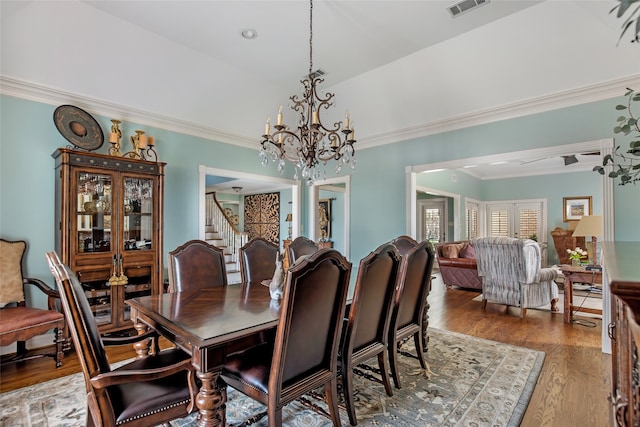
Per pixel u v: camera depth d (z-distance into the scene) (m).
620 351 1.09
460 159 4.19
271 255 3.35
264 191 10.05
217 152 4.77
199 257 2.87
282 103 4.86
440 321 4.05
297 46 3.51
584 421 1.96
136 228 3.46
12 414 2.01
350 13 2.97
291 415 2.06
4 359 2.83
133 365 1.70
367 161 5.15
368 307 2.05
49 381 2.46
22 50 2.88
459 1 2.84
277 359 1.49
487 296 4.58
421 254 2.50
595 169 2.99
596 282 3.80
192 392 1.49
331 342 1.78
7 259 2.91
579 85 3.30
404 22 3.12
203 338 1.50
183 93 3.99
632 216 3.07
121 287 3.29
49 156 3.27
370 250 5.10
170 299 2.27
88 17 2.89
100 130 3.47
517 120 3.76
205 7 2.86
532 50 3.24
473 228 9.13
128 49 3.28
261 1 2.80
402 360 2.87
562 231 7.60
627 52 2.95
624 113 3.12
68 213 2.97
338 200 8.61
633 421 0.83
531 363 2.77
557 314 4.35
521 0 2.84
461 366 2.73
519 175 9.08
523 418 2.00
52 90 3.22
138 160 3.42
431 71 3.84
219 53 3.63
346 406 1.94
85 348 1.30
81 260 3.04
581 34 2.97
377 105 4.58
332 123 5.18
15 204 3.10
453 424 1.93
